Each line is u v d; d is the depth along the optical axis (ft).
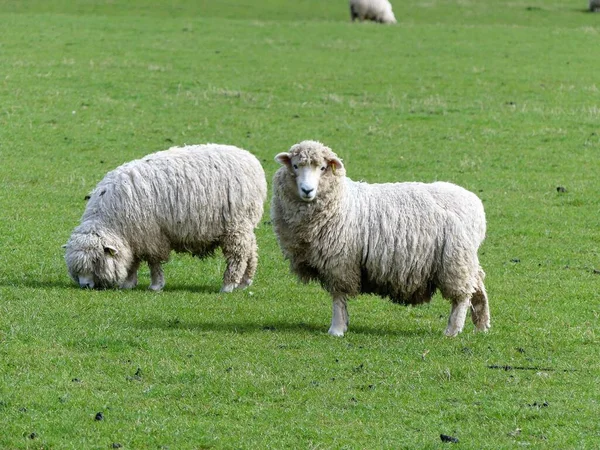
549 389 42.29
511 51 158.92
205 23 182.50
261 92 126.93
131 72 134.21
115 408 38.65
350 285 48.57
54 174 89.15
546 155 100.58
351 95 126.72
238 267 57.67
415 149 102.37
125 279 57.21
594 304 57.47
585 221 78.84
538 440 37.09
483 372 43.86
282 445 35.88
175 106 117.60
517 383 42.93
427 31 180.65
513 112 118.32
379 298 57.77
